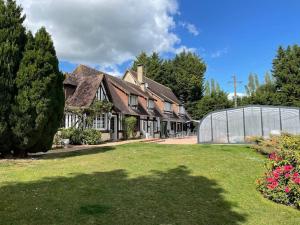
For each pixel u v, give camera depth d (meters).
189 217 7.84
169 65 72.12
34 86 15.42
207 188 10.64
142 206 8.29
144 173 12.29
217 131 30.16
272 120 28.91
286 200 9.57
